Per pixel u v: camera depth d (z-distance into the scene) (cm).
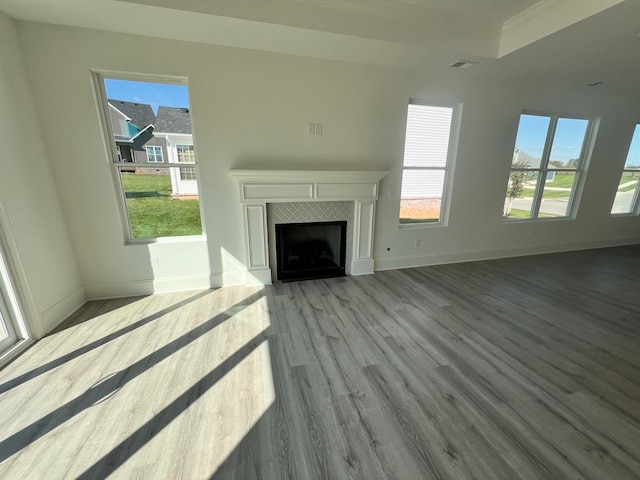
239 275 333
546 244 487
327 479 122
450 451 135
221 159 299
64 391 171
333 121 325
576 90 406
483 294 319
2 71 211
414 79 342
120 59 252
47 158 250
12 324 212
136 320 254
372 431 146
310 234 366
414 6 252
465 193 410
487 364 200
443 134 386
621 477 124
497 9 257
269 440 140
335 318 262
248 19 223
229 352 210
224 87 284
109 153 274
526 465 129
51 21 228
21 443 138
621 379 187
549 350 217
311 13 236
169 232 309
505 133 402
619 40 253
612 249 518
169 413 156
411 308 283
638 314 276
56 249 254
